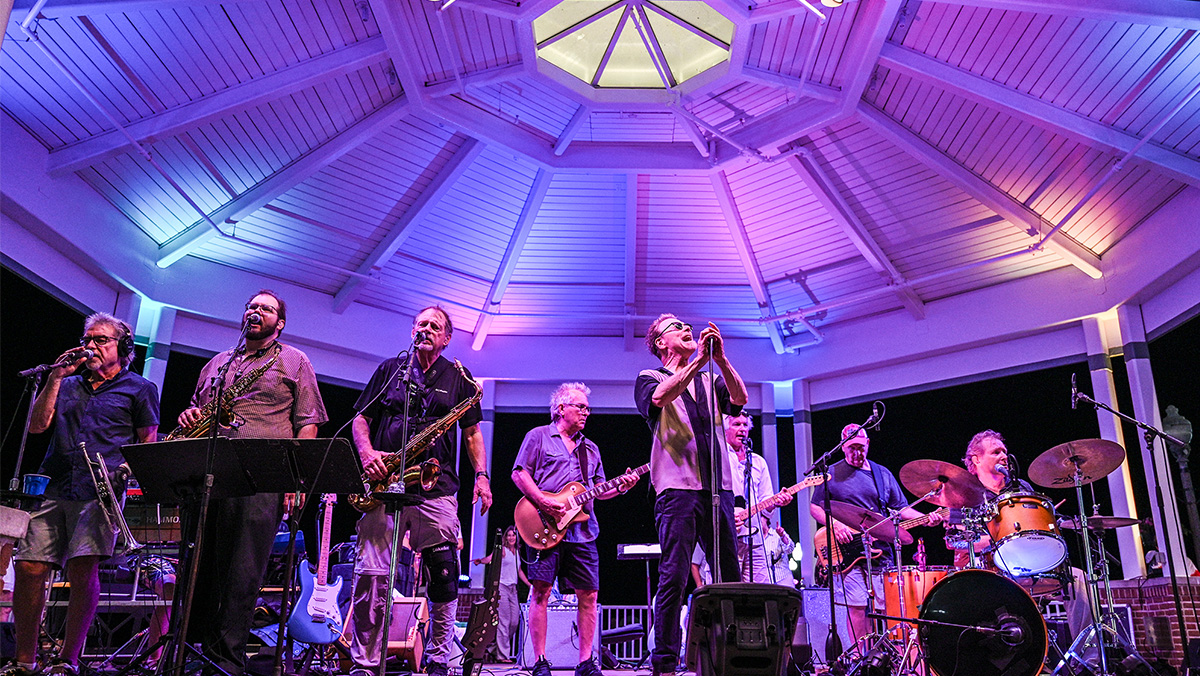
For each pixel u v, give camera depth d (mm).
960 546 5156
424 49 7426
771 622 2652
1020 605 4129
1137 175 7645
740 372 10625
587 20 7285
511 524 10688
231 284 9266
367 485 3738
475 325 10602
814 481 5496
